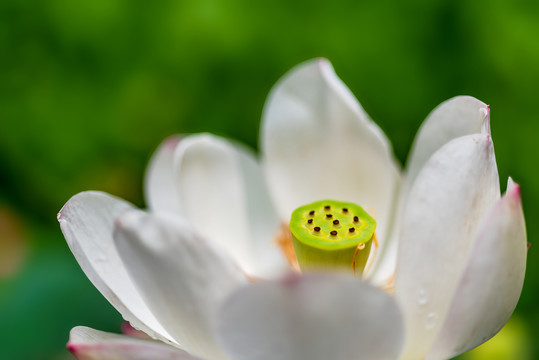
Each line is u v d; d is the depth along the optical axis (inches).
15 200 40.5
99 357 25.3
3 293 36.2
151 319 26.7
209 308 25.2
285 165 29.6
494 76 36.1
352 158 29.2
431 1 36.0
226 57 37.0
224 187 30.0
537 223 36.0
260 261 30.0
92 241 26.9
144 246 25.0
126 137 38.9
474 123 27.0
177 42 37.1
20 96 39.2
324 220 27.8
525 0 35.6
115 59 37.9
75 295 36.1
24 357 35.2
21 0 37.7
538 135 36.0
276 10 36.6
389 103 37.0
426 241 25.6
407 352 26.0
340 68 36.8
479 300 24.8
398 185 29.0
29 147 39.9
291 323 23.9
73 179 40.1
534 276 35.7
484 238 24.6
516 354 32.9
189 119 38.1
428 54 36.5
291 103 29.4
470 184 25.6
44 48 38.7
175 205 29.7
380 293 23.8
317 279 23.5
